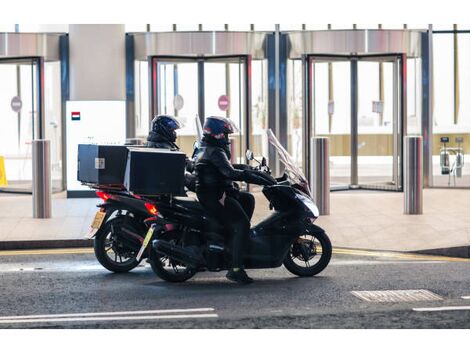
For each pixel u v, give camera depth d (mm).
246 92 17453
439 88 18141
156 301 7680
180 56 17578
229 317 6996
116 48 17625
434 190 17719
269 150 17844
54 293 8094
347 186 17844
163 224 8609
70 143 16531
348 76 17641
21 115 17469
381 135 17672
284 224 8789
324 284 8516
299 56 17500
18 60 17422
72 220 13180
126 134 17828
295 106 17828
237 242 8492
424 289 8195
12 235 11617
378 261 10039
